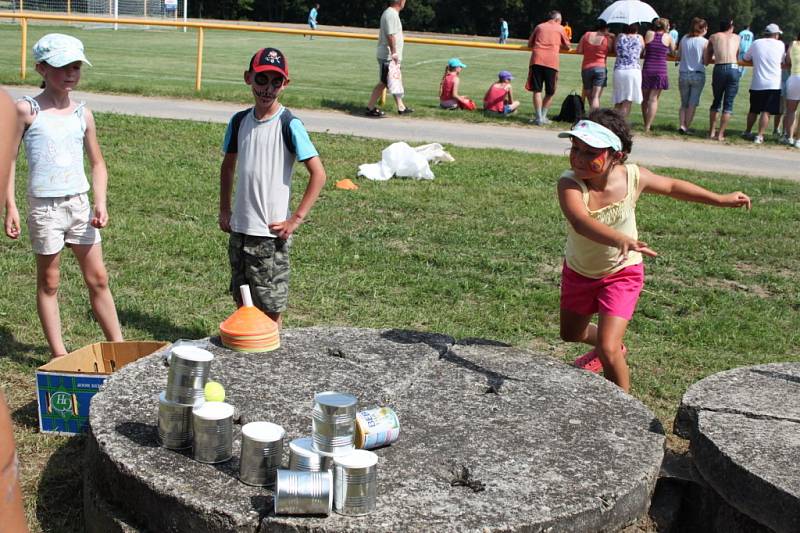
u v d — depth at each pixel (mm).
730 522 3518
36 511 3766
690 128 17734
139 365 4148
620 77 16141
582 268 4668
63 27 45781
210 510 2973
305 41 49094
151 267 7125
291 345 4516
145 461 3260
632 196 4543
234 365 4211
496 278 7371
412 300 6746
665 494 3820
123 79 21656
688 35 16656
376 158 12383
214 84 21922
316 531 2898
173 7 53562
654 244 8773
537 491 3207
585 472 3373
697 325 6520
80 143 5012
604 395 4125
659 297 7129
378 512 3002
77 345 5559
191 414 3350
